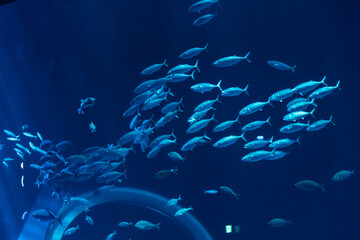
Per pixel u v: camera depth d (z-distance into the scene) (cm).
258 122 555
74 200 761
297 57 917
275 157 555
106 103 1010
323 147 887
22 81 1093
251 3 905
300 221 888
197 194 927
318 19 895
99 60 1020
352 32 877
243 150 914
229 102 934
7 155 1061
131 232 957
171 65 971
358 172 862
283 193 899
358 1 855
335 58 895
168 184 935
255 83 932
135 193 911
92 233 967
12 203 1023
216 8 919
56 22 1034
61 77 1057
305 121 893
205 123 566
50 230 862
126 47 995
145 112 958
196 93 943
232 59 543
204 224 912
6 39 1095
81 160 611
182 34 959
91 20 1000
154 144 602
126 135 565
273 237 897
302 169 893
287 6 895
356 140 870
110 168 610
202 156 934
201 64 954
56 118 1055
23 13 1043
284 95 536
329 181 879
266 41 927
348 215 864
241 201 910
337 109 884
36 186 1005
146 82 568
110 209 967
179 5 929
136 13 960
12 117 1087
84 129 1019
